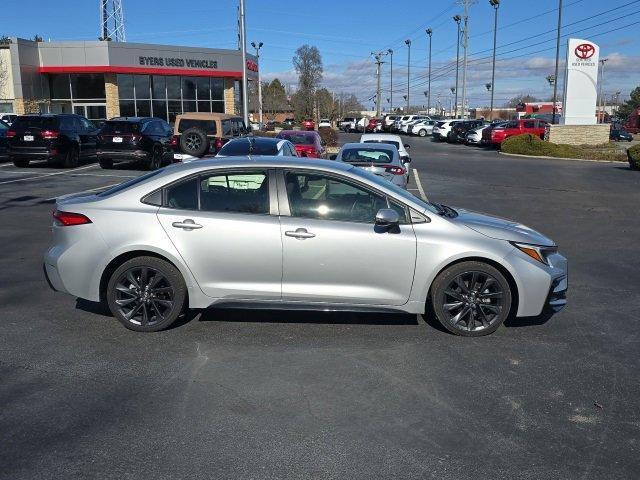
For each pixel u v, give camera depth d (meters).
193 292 5.45
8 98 37.53
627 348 5.34
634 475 3.45
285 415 4.07
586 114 35.56
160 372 4.71
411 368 4.84
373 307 5.44
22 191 14.66
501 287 5.46
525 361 5.02
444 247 5.34
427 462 3.54
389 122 61.84
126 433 3.82
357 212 5.43
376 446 3.71
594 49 34.91
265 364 4.88
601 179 20.19
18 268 7.70
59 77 40.03
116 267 5.51
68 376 4.62
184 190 5.48
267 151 12.39
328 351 5.16
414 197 5.76
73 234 5.46
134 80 39.97
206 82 42.34
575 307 6.48
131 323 5.52
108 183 16.48
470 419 4.05
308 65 87.44
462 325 5.53
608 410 4.21
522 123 38.16
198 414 4.07
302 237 5.30
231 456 3.58
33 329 5.59
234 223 5.34
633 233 10.84
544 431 3.91
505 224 5.81
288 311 6.16
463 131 43.19
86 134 21.81
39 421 3.95
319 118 87.56
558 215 12.77
